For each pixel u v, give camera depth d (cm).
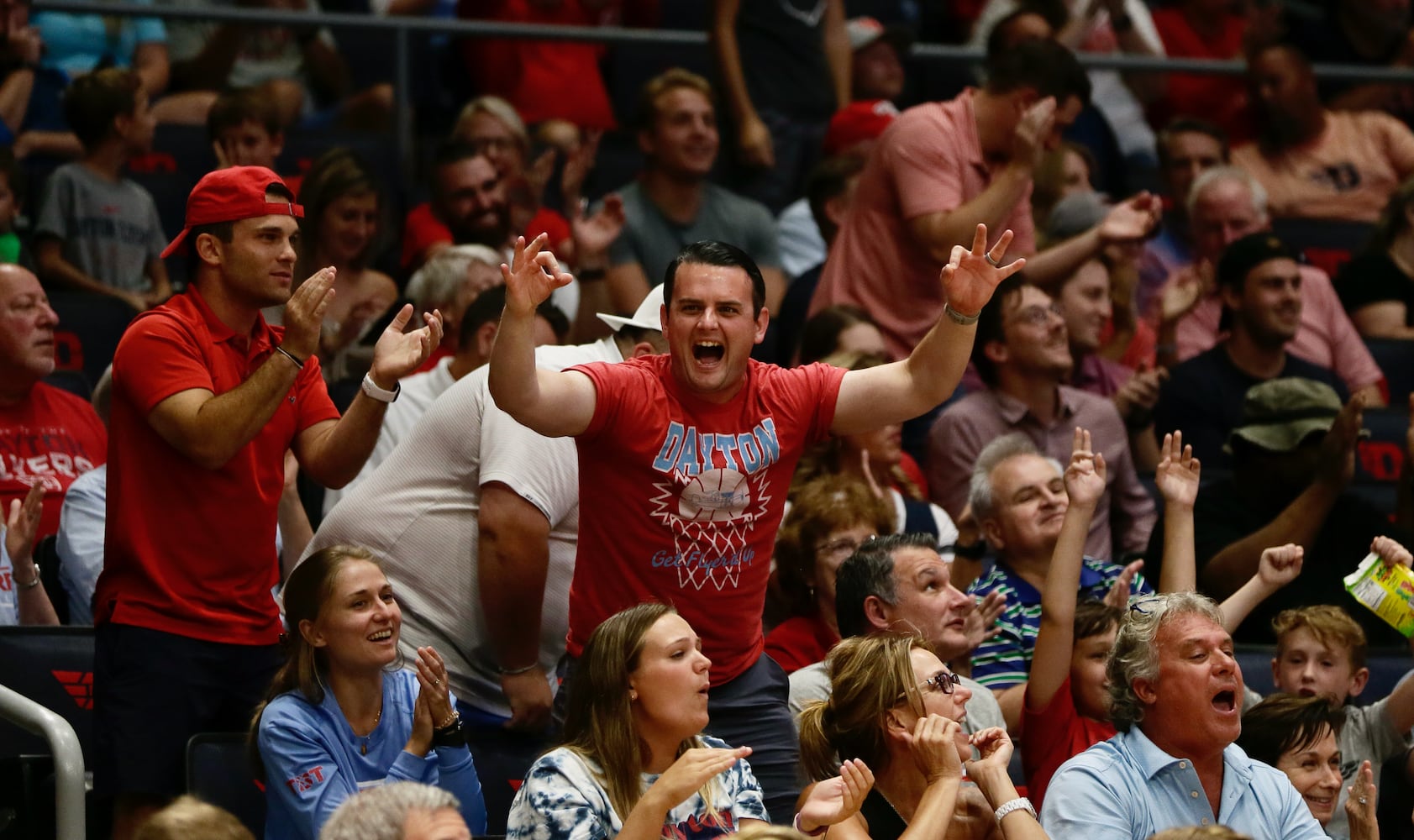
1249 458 2041
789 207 2883
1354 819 1483
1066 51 2305
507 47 2922
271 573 1541
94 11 2688
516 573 1548
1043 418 2206
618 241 2548
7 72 2653
